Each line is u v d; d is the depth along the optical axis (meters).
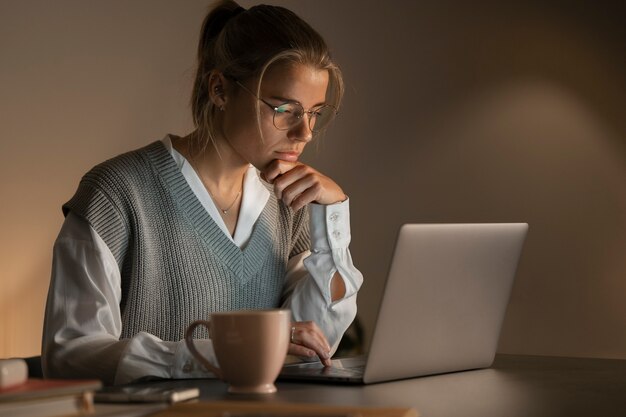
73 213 1.83
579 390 1.37
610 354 4.20
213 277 1.96
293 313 1.87
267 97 1.81
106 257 1.79
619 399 1.28
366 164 4.21
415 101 4.21
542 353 4.22
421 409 1.18
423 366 1.51
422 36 4.22
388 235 4.21
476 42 4.22
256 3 4.13
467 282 1.56
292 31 1.82
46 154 3.94
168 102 4.05
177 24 4.07
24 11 3.93
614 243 4.20
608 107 4.21
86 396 0.95
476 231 1.54
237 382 1.26
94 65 4.01
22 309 3.89
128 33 4.05
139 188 1.91
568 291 4.21
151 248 1.90
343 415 0.95
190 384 1.40
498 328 1.66
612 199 4.20
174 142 2.03
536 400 1.27
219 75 1.89
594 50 4.21
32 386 0.94
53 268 1.77
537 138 4.21
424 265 1.46
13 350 3.87
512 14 4.22
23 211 3.90
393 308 1.41
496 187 4.21
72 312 1.72
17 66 3.90
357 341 3.98
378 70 4.21
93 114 4.00
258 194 2.07
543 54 4.21
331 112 1.97
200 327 1.95
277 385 1.38
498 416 1.15
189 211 1.95
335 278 1.89
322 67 1.83
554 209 4.20
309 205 1.90
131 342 1.54
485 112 4.21
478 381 1.47
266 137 1.83
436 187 4.21
